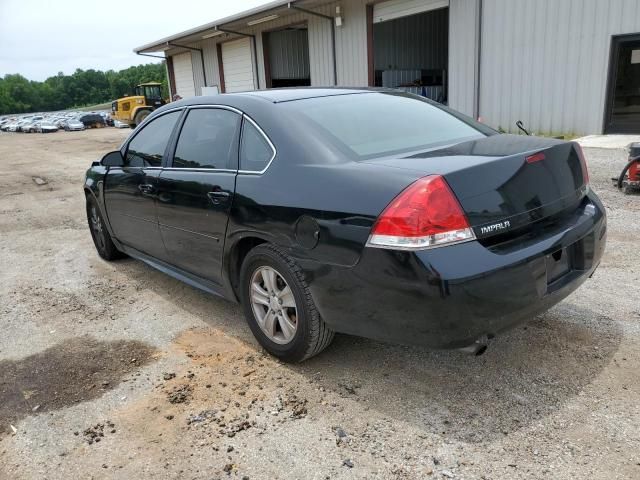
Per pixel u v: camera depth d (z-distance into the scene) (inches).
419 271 89.8
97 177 194.5
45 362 132.3
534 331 130.0
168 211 150.3
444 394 107.8
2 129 2037.4
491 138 123.1
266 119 124.3
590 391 105.1
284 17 752.3
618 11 429.1
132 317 156.9
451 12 543.2
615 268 167.8
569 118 476.4
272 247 115.9
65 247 240.5
